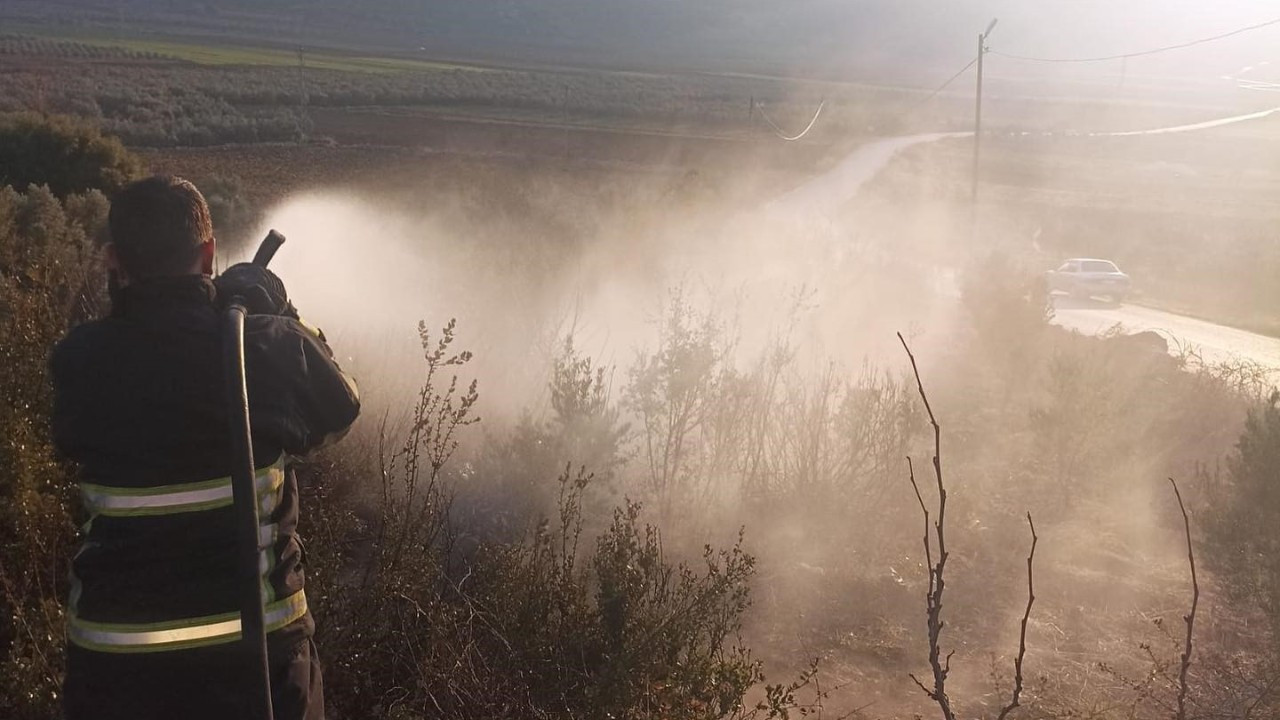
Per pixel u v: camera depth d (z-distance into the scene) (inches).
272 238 114.0
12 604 148.6
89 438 97.5
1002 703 193.8
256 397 98.9
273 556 100.3
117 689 95.2
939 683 115.5
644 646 155.7
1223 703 195.2
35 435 167.5
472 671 148.4
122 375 97.8
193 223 101.2
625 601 161.3
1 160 1092.5
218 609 97.0
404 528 170.6
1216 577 257.0
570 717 145.9
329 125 3068.4
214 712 96.0
